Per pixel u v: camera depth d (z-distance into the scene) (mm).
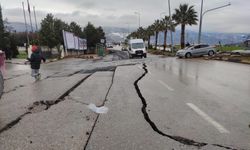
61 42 55062
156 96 10227
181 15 62344
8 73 20953
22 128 6340
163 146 5234
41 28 52375
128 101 9258
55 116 7344
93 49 90188
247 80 15219
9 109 8266
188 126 6461
